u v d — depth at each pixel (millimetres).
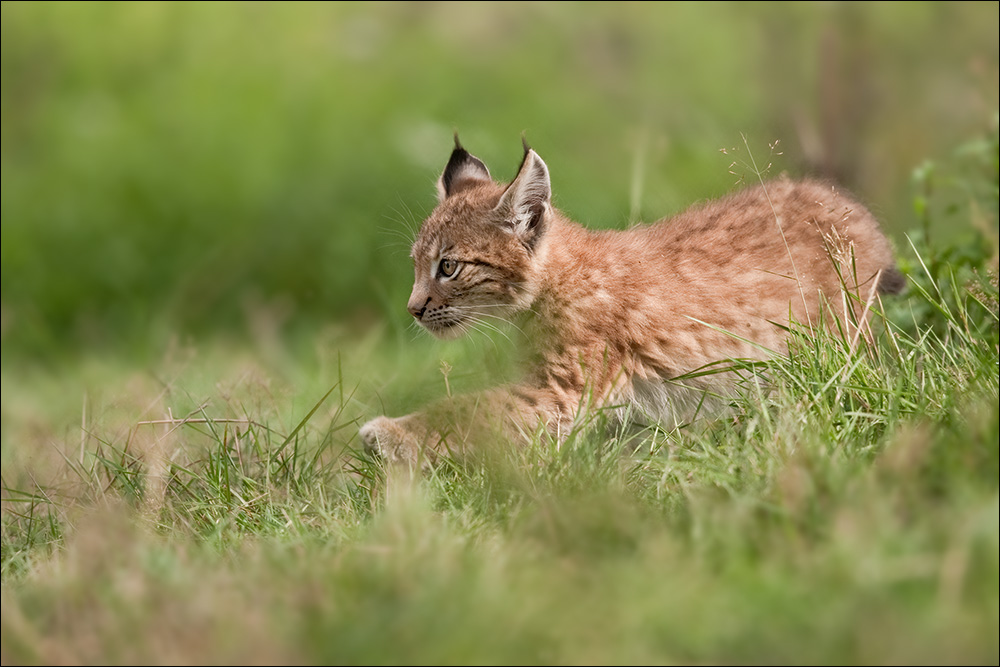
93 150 26266
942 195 13789
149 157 26188
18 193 25688
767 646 5914
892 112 21719
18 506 11117
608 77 26438
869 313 10805
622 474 8422
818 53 22719
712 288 10672
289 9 29672
